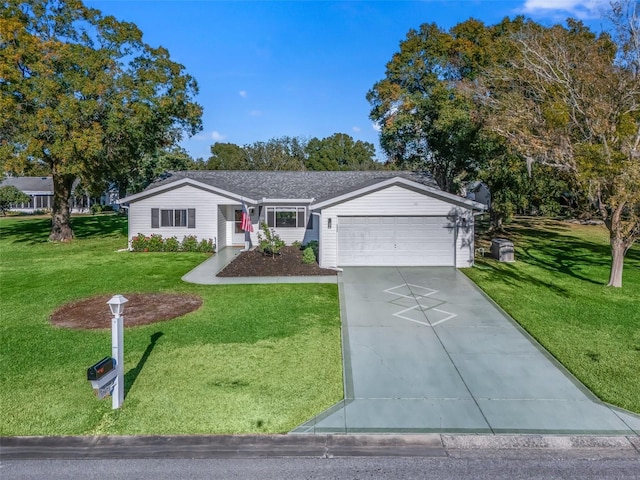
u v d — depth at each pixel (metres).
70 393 7.20
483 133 20.56
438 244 18.25
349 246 18.31
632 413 6.69
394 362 8.60
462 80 25.08
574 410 6.79
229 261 19.59
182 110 26.34
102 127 23.27
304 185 25.19
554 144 14.29
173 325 10.53
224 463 5.57
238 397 7.11
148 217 22.73
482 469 5.47
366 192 17.98
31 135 21.61
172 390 7.31
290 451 5.82
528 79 16.59
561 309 12.02
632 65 13.90
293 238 23.53
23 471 5.39
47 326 10.55
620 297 13.27
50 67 22.12
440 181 31.22
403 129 28.67
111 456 5.70
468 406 6.92
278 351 8.98
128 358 8.56
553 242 25.64
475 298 13.27
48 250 22.78
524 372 8.16
